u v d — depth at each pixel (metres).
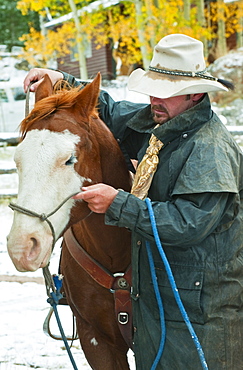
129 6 27.41
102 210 3.49
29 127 3.58
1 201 14.41
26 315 7.61
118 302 4.07
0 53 36.62
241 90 23.33
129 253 4.11
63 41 28.12
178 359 3.56
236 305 3.59
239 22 28.55
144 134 4.22
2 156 17.39
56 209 3.43
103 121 4.45
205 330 3.49
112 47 35.19
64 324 7.26
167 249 3.58
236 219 3.60
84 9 28.09
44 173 3.40
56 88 4.30
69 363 6.14
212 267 3.50
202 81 3.63
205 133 3.59
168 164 3.66
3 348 6.53
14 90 28.69
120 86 27.08
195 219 3.32
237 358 3.58
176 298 3.44
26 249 3.26
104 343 4.38
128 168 4.36
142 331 3.73
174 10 23.16
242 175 3.65
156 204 3.45
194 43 3.70
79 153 3.56
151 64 3.80
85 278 4.20
